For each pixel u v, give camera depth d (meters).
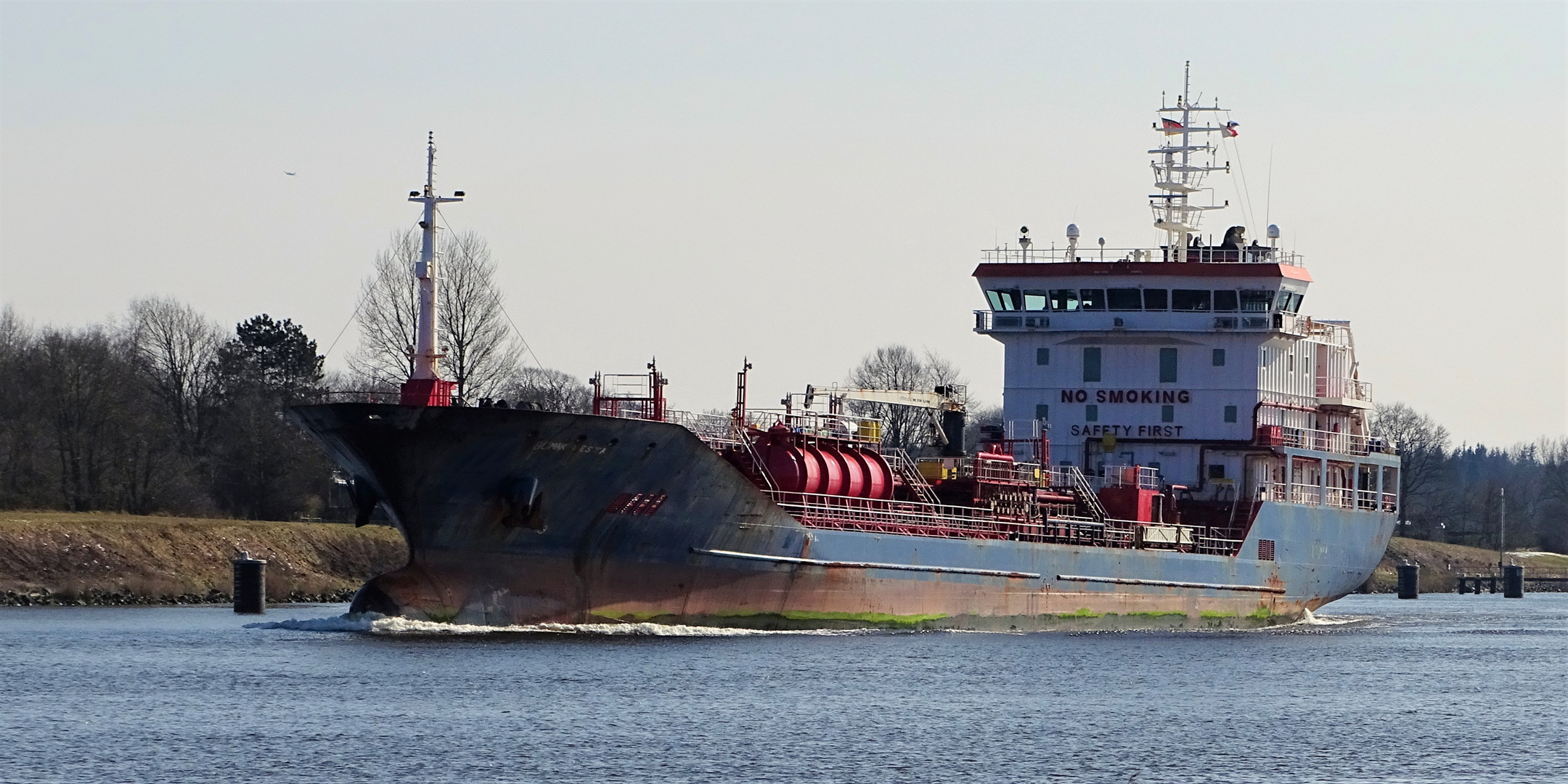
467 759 176.88
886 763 179.50
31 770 171.38
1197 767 181.25
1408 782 177.25
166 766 173.38
